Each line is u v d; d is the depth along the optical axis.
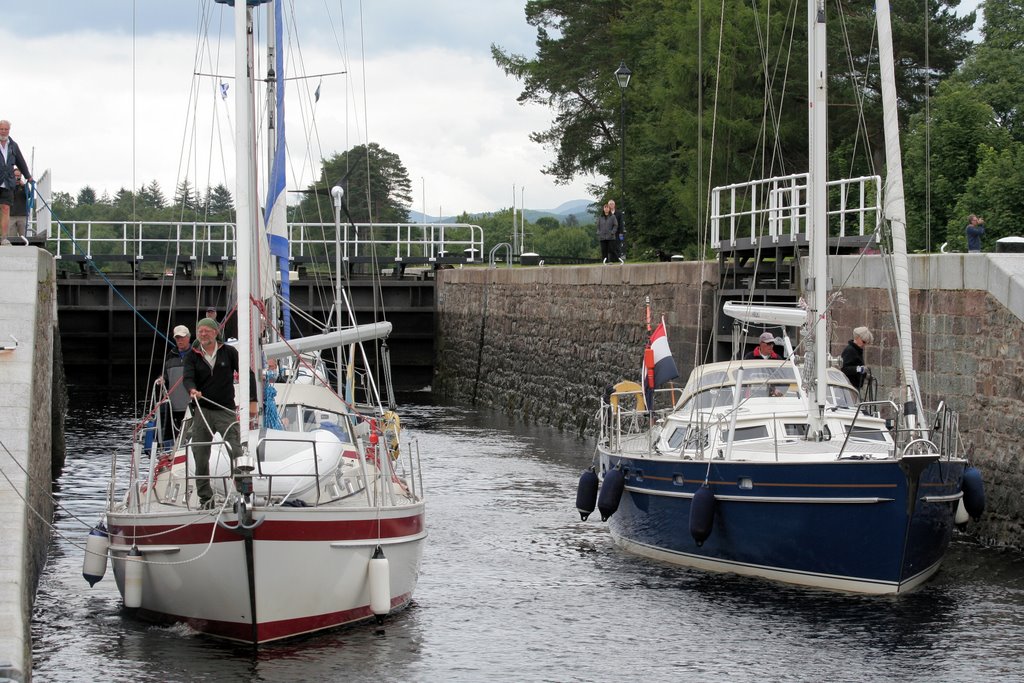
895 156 15.22
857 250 21.62
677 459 15.40
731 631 13.02
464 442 27.97
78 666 11.65
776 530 14.31
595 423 28.73
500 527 18.41
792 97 37.09
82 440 27.34
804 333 15.55
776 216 22.83
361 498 13.66
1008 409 16.33
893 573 13.74
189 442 12.46
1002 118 37.38
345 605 12.66
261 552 11.80
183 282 38.06
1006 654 12.16
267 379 14.64
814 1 15.06
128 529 12.53
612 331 28.38
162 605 12.63
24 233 20.97
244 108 11.91
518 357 34.62
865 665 11.93
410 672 11.70
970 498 14.92
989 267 16.75
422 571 15.70
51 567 15.47
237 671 11.59
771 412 15.92
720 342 23.88
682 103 38.28
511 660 12.12
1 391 13.66
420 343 42.66
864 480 13.61
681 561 15.77
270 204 17.50
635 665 11.98
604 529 18.28
